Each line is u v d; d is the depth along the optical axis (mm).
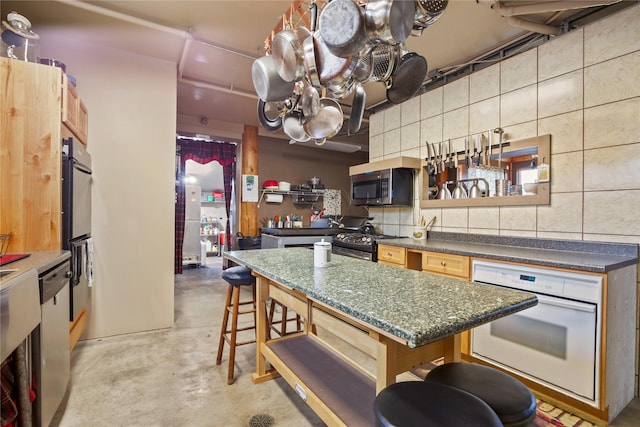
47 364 1481
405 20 1257
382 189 3367
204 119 4980
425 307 987
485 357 2082
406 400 863
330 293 1146
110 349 2486
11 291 1113
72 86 2172
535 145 2359
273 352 1866
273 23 2463
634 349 1854
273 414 1718
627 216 1938
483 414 796
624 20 1958
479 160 2727
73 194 2070
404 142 3553
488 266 2068
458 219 2955
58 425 1607
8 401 1219
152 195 2898
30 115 1905
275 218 5535
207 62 3123
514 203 2492
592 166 2090
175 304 3730
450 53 2812
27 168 1893
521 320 1889
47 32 2508
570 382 1685
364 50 1347
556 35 2320
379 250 3037
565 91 2223
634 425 1624
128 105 2805
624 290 1735
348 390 1470
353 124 1943
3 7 2182
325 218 5477
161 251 2936
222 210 8070
